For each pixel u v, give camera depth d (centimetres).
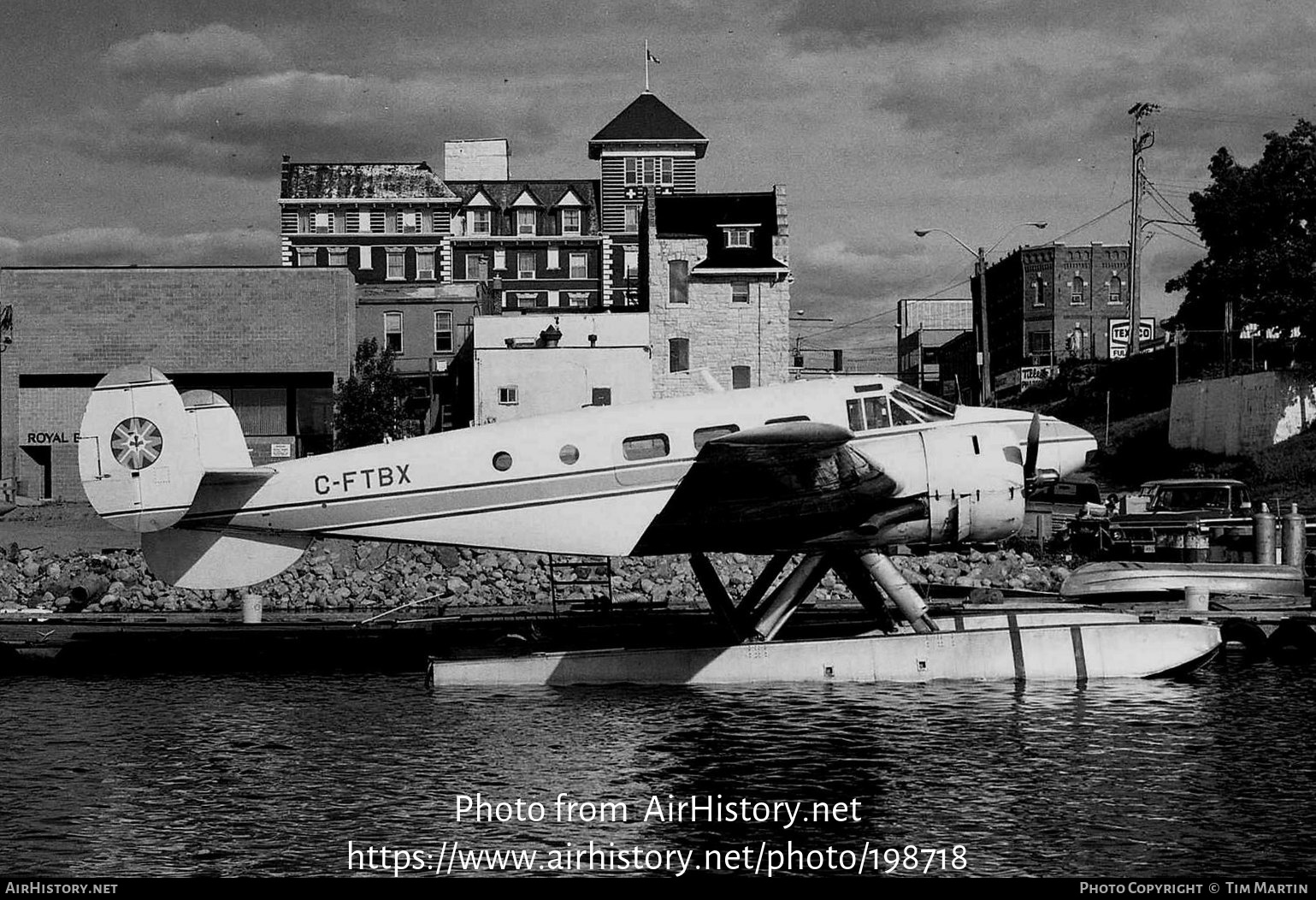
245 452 2091
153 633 2227
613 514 2009
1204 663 1983
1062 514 3766
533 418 2066
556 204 8869
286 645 2242
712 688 1972
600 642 2234
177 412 2042
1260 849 1235
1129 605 2455
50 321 5022
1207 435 4850
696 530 1994
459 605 2744
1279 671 2048
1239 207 4950
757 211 6100
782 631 2273
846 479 1939
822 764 1517
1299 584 2566
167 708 1872
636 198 9638
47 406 5031
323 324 5100
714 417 2023
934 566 3056
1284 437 4478
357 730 1717
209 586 2097
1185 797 1376
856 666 1989
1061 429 2080
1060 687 1923
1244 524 3166
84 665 2225
